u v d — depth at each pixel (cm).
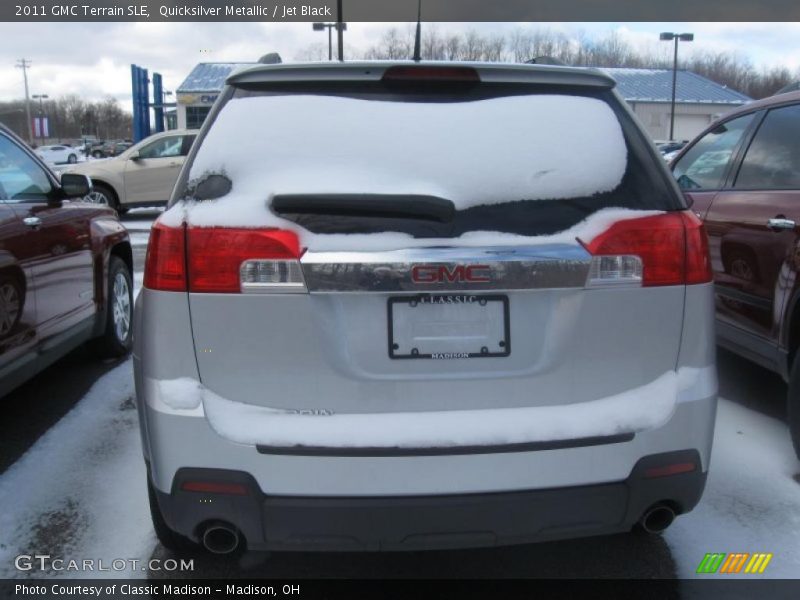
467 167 211
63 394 445
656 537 286
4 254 345
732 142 452
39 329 383
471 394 207
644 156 225
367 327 204
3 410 416
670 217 217
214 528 209
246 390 204
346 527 204
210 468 202
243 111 222
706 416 219
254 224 202
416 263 200
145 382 212
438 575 265
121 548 278
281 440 201
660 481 213
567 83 229
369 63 223
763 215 378
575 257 205
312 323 202
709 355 222
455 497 204
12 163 396
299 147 214
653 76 4956
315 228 203
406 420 204
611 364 212
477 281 202
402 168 209
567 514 208
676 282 216
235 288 202
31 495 315
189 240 204
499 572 266
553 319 209
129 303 546
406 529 204
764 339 376
